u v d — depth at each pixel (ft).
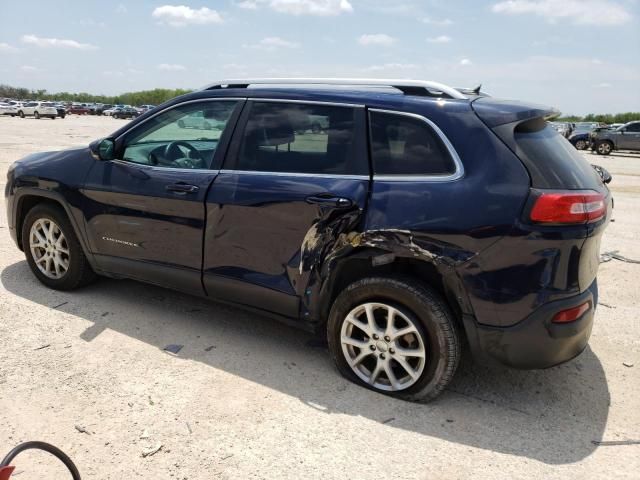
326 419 9.80
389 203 10.09
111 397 10.17
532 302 9.25
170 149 13.03
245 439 9.14
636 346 13.29
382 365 10.57
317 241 10.75
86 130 102.27
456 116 9.96
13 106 183.11
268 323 13.85
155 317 13.83
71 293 15.11
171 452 8.75
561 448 9.25
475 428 9.73
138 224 13.15
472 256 9.44
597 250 10.33
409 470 8.57
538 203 9.03
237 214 11.59
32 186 14.79
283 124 11.54
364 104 10.81
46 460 8.48
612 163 72.84
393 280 10.11
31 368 11.03
